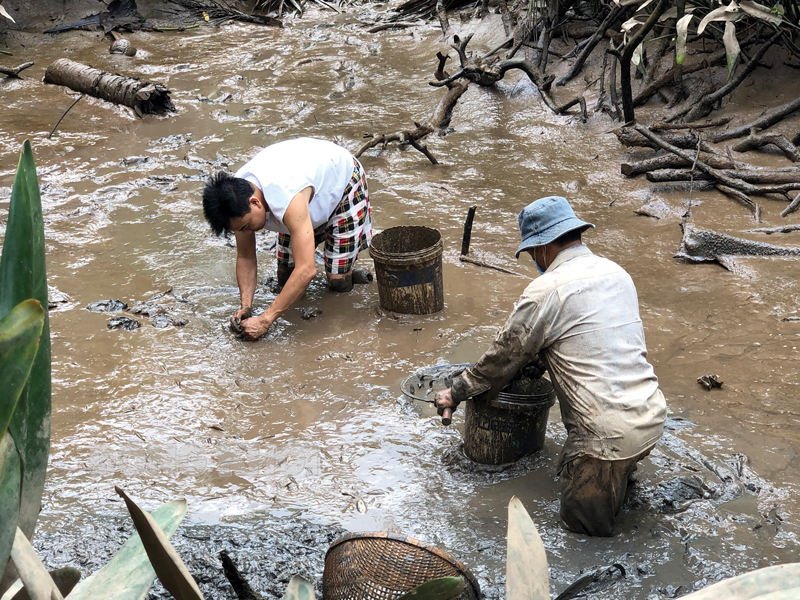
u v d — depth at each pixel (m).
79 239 5.88
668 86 7.77
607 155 7.01
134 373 4.30
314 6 12.66
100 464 3.60
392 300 4.81
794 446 3.56
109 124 8.21
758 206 5.92
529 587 0.96
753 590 0.85
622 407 2.96
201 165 7.14
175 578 0.83
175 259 5.58
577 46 8.75
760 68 7.47
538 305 3.07
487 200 6.37
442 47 10.08
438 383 4.17
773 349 4.30
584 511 3.06
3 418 0.73
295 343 4.59
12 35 10.95
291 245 4.61
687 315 4.71
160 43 11.05
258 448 3.72
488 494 3.38
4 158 7.36
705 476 3.42
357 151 7.04
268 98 8.89
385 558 2.45
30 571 0.85
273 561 3.03
